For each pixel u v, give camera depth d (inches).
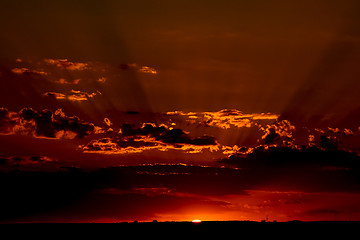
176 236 3848.4
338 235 3720.5
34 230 4197.8
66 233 4005.9
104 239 3740.2
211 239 3708.2
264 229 4055.1
